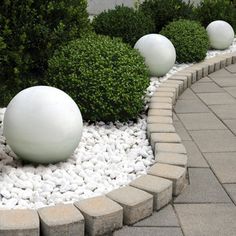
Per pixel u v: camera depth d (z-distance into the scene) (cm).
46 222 275
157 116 477
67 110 351
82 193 328
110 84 447
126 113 468
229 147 445
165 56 654
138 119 490
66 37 544
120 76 454
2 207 306
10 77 526
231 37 938
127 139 434
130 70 463
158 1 908
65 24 549
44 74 541
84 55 461
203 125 514
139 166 373
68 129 349
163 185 324
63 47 491
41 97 347
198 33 781
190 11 925
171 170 347
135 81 463
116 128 465
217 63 800
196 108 580
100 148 411
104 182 346
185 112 563
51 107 345
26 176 344
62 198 318
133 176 357
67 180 344
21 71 527
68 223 277
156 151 384
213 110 572
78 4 566
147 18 811
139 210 304
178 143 400
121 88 451
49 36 530
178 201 334
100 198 304
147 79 491
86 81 447
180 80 652
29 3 514
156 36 665
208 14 1018
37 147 345
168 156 371
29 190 328
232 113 560
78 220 280
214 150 436
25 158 359
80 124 362
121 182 346
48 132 342
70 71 459
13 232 269
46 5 529
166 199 326
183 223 306
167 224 304
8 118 350
